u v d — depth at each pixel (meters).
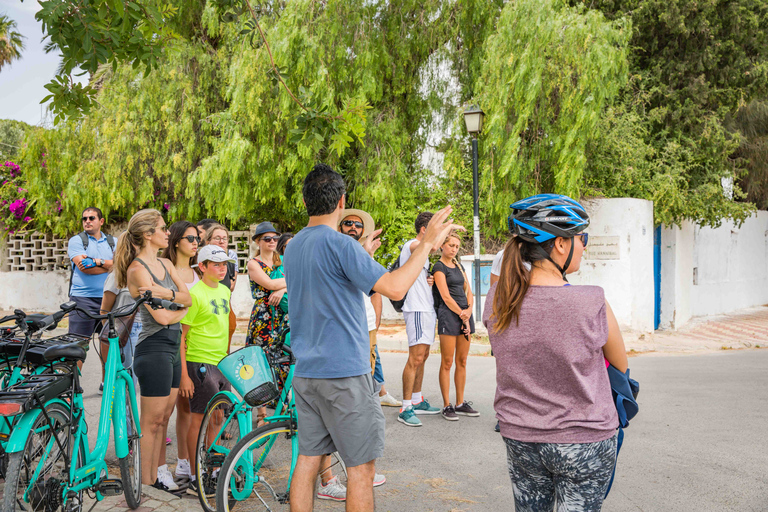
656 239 12.66
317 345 2.69
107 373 3.44
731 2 11.71
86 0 3.91
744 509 3.73
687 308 13.77
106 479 3.41
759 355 9.66
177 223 4.69
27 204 14.03
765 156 15.15
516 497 2.14
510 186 10.87
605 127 10.99
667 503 3.82
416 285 5.60
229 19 4.85
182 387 3.97
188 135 11.58
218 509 3.17
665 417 5.80
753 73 11.70
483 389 6.98
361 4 11.11
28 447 2.94
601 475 1.96
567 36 10.02
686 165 12.00
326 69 10.45
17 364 3.19
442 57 11.91
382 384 5.86
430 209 12.01
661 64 12.28
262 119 10.87
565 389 1.96
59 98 4.74
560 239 2.04
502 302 2.04
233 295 12.76
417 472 4.44
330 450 2.83
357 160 11.71
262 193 11.23
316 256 2.69
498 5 11.45
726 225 16.41
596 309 1.93
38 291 14.25
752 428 5.42
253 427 3.58
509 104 10.42
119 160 11.73
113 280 4.57
